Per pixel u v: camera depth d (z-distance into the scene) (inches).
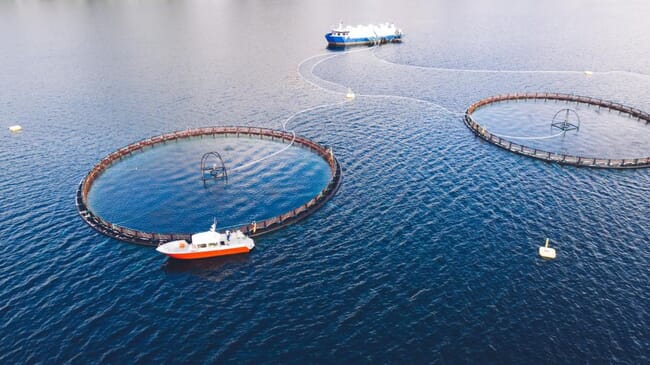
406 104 6530.5
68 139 5516.7
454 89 7121.1
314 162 4943.4
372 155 5022.1
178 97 6860.2
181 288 3159.5
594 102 6343.5
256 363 2600.9
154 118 6117.1
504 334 2760.8
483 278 3196.4
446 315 2898.6
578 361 2591.0
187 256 3398.1
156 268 3348.9
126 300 3053.6
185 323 2874.0
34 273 3299.7
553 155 4862.2
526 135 5477.4
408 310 2940.5
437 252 3459.6
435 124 5816.9
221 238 3479.3
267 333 2795.3
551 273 3233.3
